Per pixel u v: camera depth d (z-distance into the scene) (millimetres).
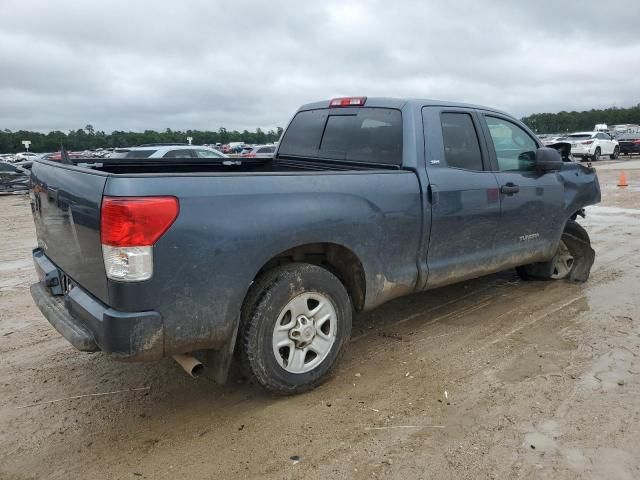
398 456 2840
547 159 4898
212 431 3113
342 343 3627
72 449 2975
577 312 4969
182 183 2787
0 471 2797
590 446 2893
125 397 3547
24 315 5164
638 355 4020
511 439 2969
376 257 3713
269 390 3350
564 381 3621
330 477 2688
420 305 5219
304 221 3232
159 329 2760
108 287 2721
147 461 2848
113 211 2623
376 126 4352
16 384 3734
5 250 8469
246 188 3023
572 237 5758
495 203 4543
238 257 2963
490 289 5707
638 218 10594
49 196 3475
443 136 4262
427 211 3986
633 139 35312
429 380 3674
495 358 4004
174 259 2750
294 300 3324
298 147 5180
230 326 3018
